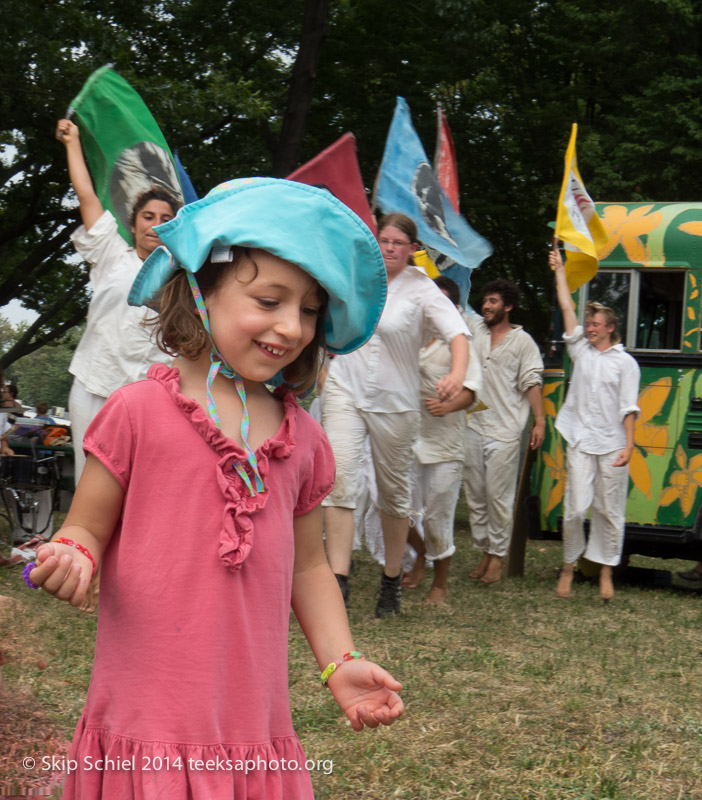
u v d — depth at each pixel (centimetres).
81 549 192
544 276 2192
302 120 1595
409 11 1877
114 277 508
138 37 1873
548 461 922
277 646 203
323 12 1590
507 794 358
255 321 199
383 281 211
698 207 909
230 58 1900
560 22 2005
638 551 944
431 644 581
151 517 196
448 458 704
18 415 1412
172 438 198
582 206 814
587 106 2089
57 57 1362
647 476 886
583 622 687
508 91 2138
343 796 350
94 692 199
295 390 221
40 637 534
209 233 194
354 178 518
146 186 552
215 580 195
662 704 484
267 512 204
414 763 381
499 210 2022
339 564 611
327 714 432
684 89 1756
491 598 761
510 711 456
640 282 907
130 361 502
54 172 1862
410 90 1919
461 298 831
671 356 884
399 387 604
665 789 374
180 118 1450
